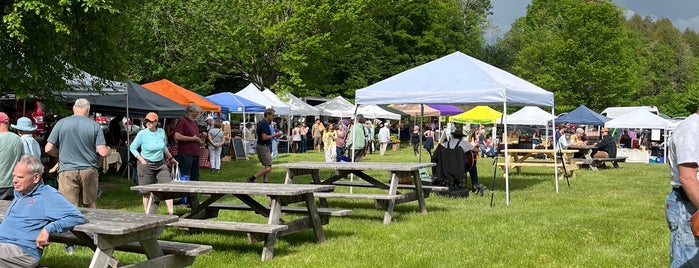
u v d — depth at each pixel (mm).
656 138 37312
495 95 11586
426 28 54656
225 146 24812
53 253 6957
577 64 52438
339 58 42219
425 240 8062
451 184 12961
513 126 42719
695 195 3941
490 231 8750
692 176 3980
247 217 9570
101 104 15969
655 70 83125
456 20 57844
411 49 53719
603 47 51594
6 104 14945
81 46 11742
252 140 28734
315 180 10922
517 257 7082
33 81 10312
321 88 49031
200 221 7184
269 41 35812
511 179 17703
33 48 10516
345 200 12164
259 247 7574
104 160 15047
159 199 7848
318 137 34312
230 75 41531
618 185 16203
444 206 11391
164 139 9711
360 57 51594
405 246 7664
